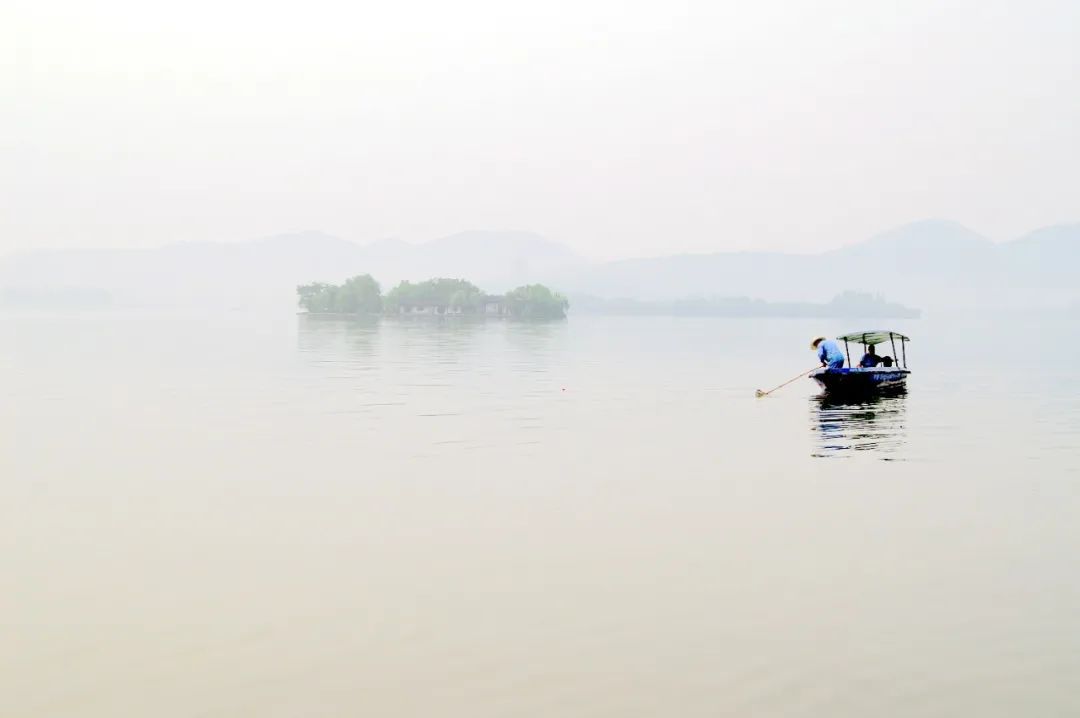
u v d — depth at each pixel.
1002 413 44.38
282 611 15.97
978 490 25.84
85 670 13.60
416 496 24.83
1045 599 16.69
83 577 17.83
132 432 36.06
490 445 33.28
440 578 17.77
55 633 14.98
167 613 15.88
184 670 13.61
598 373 67.50
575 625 15.38
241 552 19.50
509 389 53.84
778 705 12.58
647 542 20.33
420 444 33.38
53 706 12.50
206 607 16.16
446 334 135.00
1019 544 20.25
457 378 60.88
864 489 26.03
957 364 83.50
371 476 27.47
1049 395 53.53
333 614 15.84
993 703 12.67
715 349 107.75
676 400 49.16
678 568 18.42
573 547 19.94
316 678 13.36
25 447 32.59
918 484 26.73
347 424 38.38
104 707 12.48
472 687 13.08
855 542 20.39
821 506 23.88
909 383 62.31
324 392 51.00
